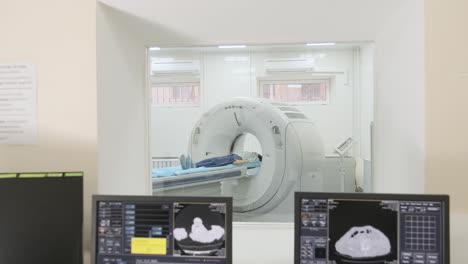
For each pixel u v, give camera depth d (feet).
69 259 3.47
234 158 8.25
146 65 4.97
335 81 12.64
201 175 6.98
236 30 4.52
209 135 8.51
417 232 3.11
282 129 7.51
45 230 3.47
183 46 4.83
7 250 3.43
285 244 4.60
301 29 4.48
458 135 3.82
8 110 4.20
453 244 3.87
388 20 4.33
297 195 3.25
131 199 3.34
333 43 4.72
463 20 3.79
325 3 4.16
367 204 3.18
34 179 3.49
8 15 4.17
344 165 12.59
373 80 4.80
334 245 3.20
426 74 3.84
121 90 4.55
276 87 13.25
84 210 4.05
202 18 4.39
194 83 13.42
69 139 4.15
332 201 3.21
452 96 3.82
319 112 12.98
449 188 3.84
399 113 4.32
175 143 13.39
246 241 4.65
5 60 4.18
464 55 3.80
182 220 3.30
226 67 13.07
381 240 3.15
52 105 4.16
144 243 3.32
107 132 4.31
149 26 4.52
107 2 4.21
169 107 13.51
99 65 4.16
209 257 3.26
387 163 4.62
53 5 4.12
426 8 3.82
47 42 4.14
